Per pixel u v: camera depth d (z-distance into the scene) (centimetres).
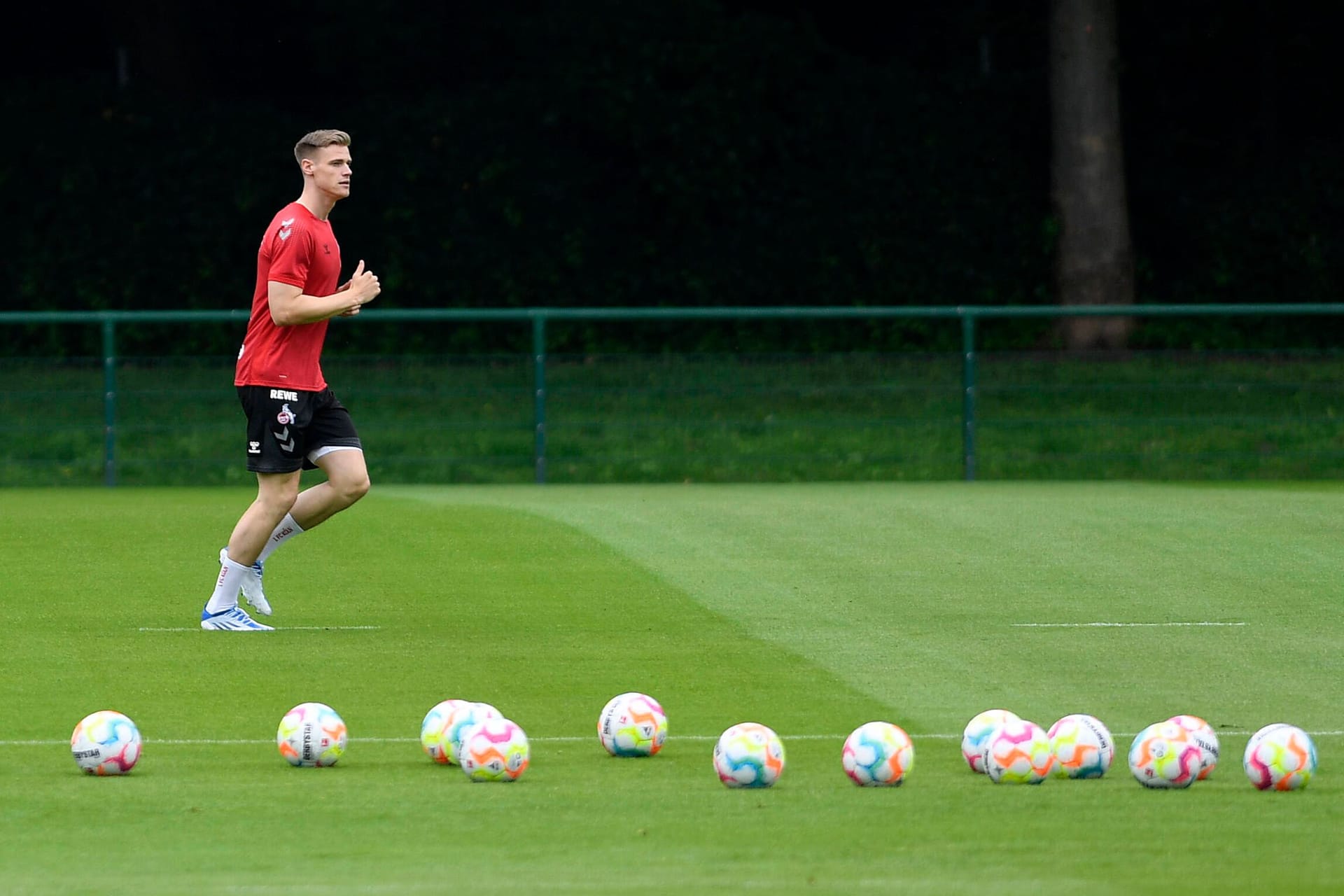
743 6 11444
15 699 3175
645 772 2623
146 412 7319
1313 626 4006
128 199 10088
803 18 10544
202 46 11594
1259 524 5541
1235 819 2295
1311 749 2495
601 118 10156
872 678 3431
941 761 2728
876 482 7394
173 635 3819
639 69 10212
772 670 3506
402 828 2247
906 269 10181
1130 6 10844
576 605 4231
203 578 4581
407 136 10288
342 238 10094
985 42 11262
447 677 3422
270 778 2567
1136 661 3606
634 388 7488
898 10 11625
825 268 10169
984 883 1961
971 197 10288
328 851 2123
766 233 10244
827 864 2055
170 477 7306
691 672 3484
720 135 10125
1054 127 10006
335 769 2641
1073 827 2250
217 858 2088
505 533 5306
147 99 10344
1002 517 5688
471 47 11262
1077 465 7538
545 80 10444
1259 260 10400
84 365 7275
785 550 5059
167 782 2531
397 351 9019
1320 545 5138
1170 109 11031
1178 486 7088
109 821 2283
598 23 10319
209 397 7344
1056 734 2600
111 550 5000
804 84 10444
